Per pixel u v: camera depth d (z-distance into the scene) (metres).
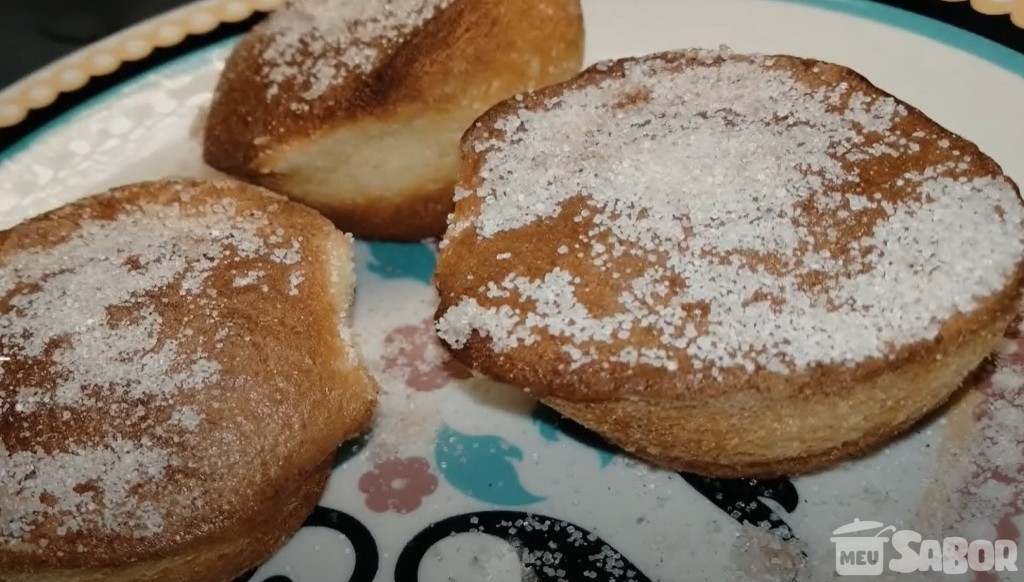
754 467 0.10
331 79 0.13
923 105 0.13
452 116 0.13
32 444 0.10
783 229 0.10
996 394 0.11
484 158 0.11
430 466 0.11
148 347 0.10
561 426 0.11
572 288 0.10
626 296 0.10
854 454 0.10
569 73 0.13
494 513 0.11
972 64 0.14
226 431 0.10
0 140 0.15
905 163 0.10
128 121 0.15
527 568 0.10
